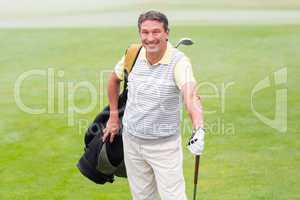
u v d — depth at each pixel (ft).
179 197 26.78
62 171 38.42
